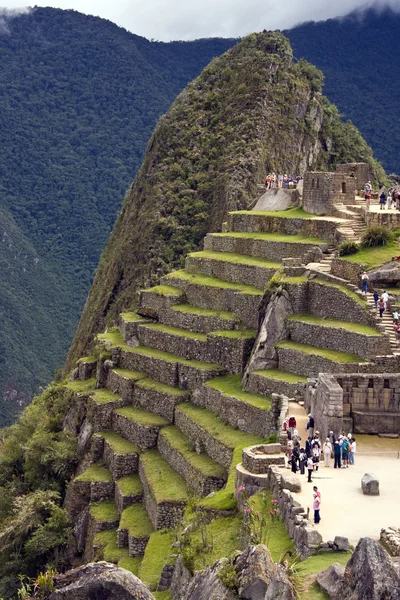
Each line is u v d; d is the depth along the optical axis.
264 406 72.69
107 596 33.94
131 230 194.62
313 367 72.12
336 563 35.25
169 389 89.25
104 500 86.12
